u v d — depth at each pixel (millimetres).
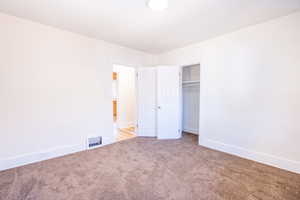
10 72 2188
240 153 2639
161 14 2096
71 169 2186
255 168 2211
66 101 2744
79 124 2920
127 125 5195
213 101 3014
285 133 2152
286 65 2117
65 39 2689
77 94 2877
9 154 2203
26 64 2316
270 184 1817
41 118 2479
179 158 2582
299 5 1856
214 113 3006
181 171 2135
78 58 2867
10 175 2006
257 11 2002
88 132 3051
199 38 3008
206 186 1783
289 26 2074
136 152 2859
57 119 2646
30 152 2381
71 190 1703
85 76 2977
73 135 2846
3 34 2121
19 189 1710
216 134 2994
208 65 3078
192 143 3406
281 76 2166
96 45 3111
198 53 3270
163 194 1642
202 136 3240
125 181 1886
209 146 3109
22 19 2258
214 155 2705
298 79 2029
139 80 3945
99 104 3205
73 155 2711
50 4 1875
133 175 2027
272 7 1906
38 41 2412
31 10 2027
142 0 1775
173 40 3137
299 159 2045
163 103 3740
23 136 2316
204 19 2238
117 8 1952
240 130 2633
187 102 4434
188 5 1859
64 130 2732
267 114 2314
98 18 2234
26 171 2115
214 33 2762
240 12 2031
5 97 2158
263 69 2334
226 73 2787
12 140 2227
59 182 1854
